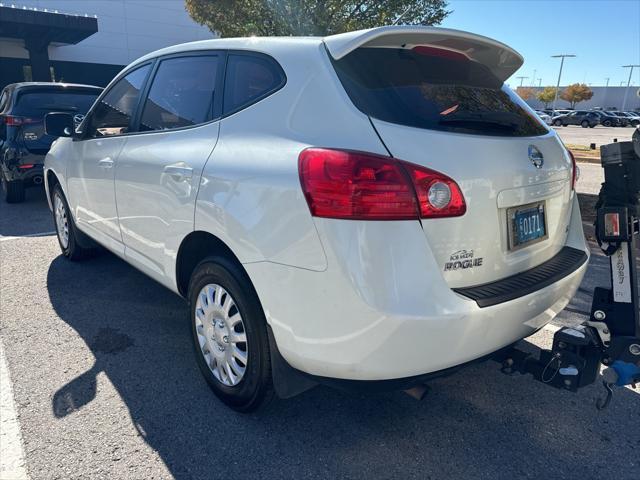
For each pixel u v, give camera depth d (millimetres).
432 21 9508
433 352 1906
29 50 21766
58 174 4488
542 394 2822
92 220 3953
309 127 2113
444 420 2578
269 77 2424
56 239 5770
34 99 7422
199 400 2707
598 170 13531
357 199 1851
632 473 2230
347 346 1928
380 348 1878
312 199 1934
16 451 2295
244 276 2326
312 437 2430
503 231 2191
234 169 2295
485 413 2645
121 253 3533
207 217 2422
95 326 3561
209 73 2799
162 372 2980
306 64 2246
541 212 2443
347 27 8992
